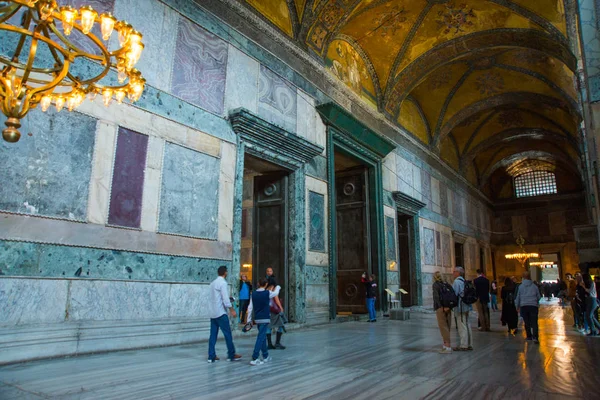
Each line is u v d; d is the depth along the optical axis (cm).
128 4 740
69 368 511
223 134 896
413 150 1939
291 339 832
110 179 670
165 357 605
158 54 782
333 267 1216
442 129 2141
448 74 1872
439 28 1488
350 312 1461
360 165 1530
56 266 585
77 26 397
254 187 1164
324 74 1305
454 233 2325
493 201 3434
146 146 736
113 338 635
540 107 2203
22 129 574
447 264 2180
